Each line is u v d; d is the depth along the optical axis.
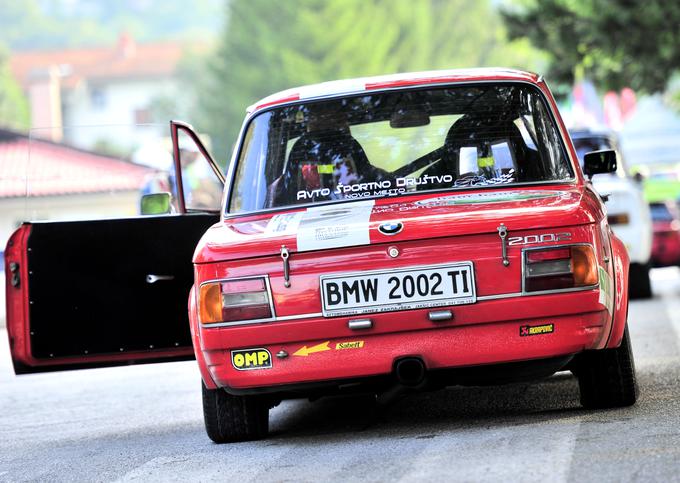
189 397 26.16
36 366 19.53
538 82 18.75
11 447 20.81
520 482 13.23
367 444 16.61
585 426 16.42
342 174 18.16
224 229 17.48
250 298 16.33
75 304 19.44
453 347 16.09
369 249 16.14
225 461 16.47
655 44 52.19
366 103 18.62
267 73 198.88
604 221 17.14
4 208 66.25
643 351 27.14
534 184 17.83
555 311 16.05
